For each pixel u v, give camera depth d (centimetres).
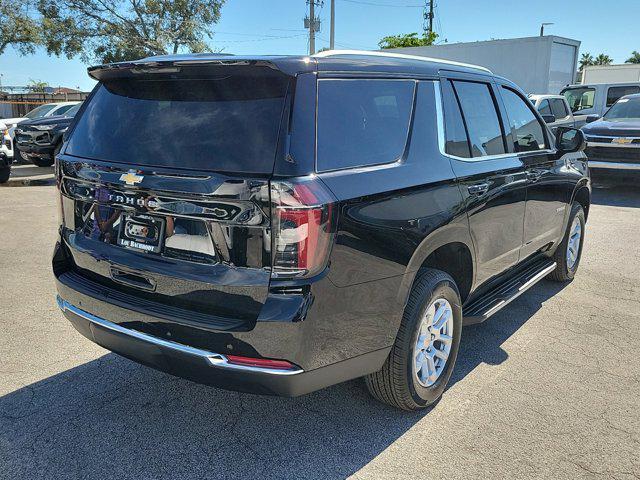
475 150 358
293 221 232
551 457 283
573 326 451
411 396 310
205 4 3438
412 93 313
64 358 382
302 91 248
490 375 369
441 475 270
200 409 325
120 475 268
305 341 240
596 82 2191
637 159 1037
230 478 267
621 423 314
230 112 254
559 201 480
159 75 276
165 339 258
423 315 303
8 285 527
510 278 442
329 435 302
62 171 308
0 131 1224
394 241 273
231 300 244
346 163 259
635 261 636
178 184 250
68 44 3281
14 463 274
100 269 291
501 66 1794
